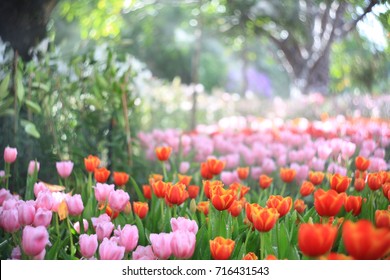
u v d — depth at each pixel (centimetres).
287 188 423
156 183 267
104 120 470
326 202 212
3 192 266
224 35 1427
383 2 476
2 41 458
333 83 1355
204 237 235
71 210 242
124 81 467
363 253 141
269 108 1163
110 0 1077
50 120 426
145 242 259
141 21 1448
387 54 786
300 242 157
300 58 1318
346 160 411
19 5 459
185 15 1464
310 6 1026
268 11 1207
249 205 212
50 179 406
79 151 414
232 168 494
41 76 438
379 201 305
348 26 1018
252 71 2870
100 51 520
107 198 267
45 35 491
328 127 582
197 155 518
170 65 2108
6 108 383
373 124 565
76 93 470
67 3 973
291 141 555
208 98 1280
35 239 195
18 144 386
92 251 205
